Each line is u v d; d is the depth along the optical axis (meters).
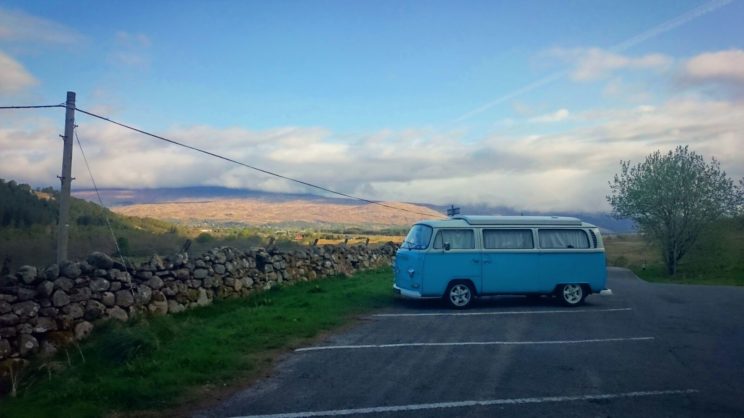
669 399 6.97
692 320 13.05
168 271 12.69
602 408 6.59
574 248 15.08
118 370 7.86
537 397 6.96
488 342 10.14
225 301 14.24
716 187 33.03
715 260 33.25
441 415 6.25
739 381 7.83
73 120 12.35
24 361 8.99
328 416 6.20
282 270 17.53
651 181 33.75
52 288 9.91
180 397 6.79
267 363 8.45
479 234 14.55
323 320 11.66
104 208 21.62
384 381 7.55
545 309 14.43
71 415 6.14
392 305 14.60
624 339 10.64
